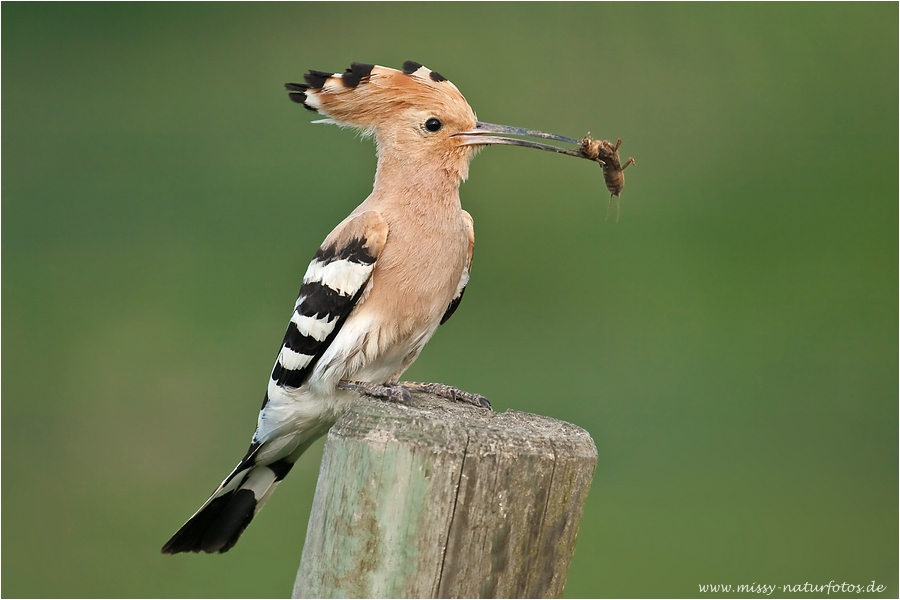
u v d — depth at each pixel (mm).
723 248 13852
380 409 4996
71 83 15469
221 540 6844
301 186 14148
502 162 14156
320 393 6625
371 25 15875
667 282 13453
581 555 10242
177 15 16094
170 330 12766
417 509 4707
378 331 6531
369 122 6809
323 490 4965
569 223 13875
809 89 14859
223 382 12219
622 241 13945
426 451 4715
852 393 12227
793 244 14055
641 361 12719
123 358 12414
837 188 14242
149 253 13539
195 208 14008
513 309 13133
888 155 14695
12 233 13750
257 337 12711
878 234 14086
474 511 4715
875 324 13016
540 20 15734
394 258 6523
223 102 15117
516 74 14953
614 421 11898
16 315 12852
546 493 4801
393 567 4715
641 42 15430
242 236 13727
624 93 14977
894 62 15312
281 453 6934
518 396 12180
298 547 10383
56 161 14484
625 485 11133
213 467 11555
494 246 13750
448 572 4703
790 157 14594
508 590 4766
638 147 14508
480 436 4781
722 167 14320
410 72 6832
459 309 13086
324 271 6570
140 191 14219
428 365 12430
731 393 12180
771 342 12805
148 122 14930
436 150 6723
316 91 6863
